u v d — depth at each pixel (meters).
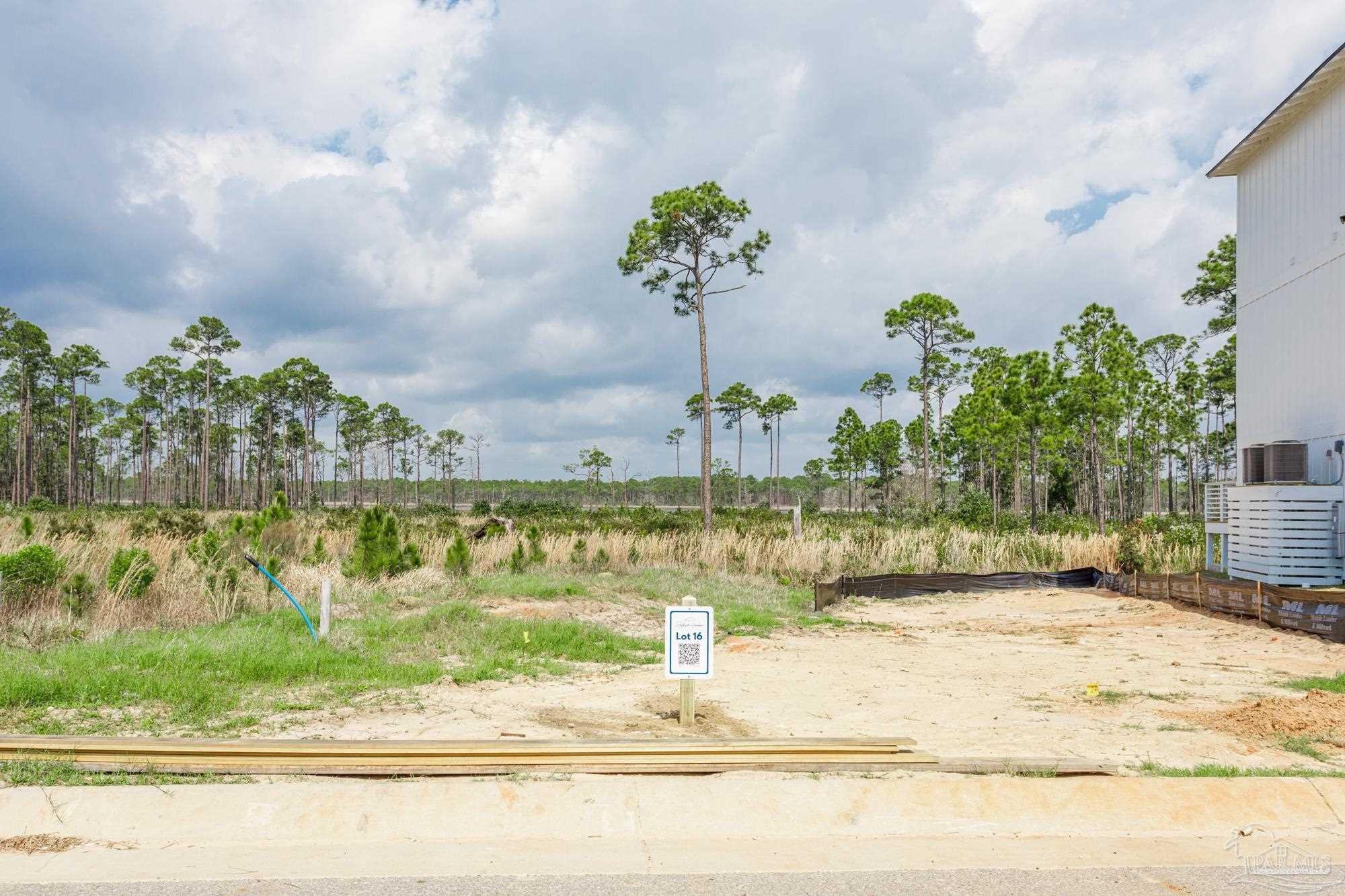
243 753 5.51
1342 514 13.36
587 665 9.73
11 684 7.09
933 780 5.29
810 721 7.08
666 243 31.80
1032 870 4.26
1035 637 12.65
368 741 5.76
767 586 19.16
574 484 92.56
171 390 76.94
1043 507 61.28
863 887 4.02
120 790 4.90
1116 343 36.12
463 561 17.66
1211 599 14.11
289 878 4.07
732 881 4.07
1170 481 53.94
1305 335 14.70
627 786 5.11
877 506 71.88
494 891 3.94
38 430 76.00
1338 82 13.76
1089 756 6.02
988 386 43.12
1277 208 15.65
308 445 72.94
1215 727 6.89
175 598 12.02
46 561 11.62
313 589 14.18
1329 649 10.70
